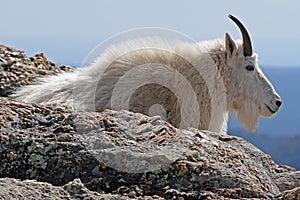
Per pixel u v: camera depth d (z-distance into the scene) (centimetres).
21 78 3975
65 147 2536
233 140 2819
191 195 2367
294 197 2383
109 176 2458
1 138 2564
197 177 2452
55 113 2758
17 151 2541
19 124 2661
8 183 2244
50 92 3647
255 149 2806
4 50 4278
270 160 2836
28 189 2222
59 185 2469
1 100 2833
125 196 2353
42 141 2566
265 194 2436
